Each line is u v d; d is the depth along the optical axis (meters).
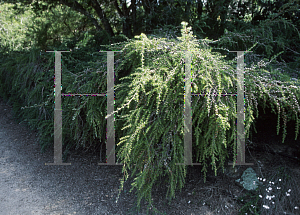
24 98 3.81
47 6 4.70
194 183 2.36
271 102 1.84
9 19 6.64
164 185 2.36
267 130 2.61
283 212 1.95
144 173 1.74
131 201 2.22
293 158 2.30
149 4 3.82
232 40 2.73
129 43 1.96
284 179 2.13
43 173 2.62
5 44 5.64
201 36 3.16
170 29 3.06
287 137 2.48
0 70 4.33
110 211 2.09
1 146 3.18
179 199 2.21
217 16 3.35
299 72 2.31
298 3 2.89
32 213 2.03
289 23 2.77
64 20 5.19
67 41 3.80
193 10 3.60
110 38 3.68
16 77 3.86
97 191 2.34
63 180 2.51
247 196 2.13
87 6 4.93
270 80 1.76
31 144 3.26
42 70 3.20
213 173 2.40
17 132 3.60
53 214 2.03
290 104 1.71
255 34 2.69
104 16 4.76
